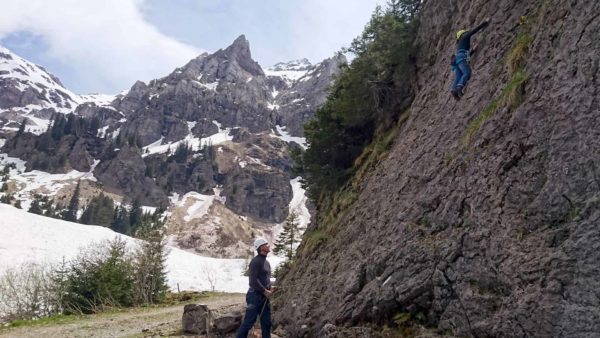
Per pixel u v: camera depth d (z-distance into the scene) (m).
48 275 28.52
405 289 6.62
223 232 137.50
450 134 7.89
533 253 4.73
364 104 15.63
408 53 14.08
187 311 11.32
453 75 9.75
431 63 12.62
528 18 7.31
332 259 10.33
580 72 4.80
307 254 13.09
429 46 13.12
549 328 4.31
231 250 127.31
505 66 6.93
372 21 16.88
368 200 10.63
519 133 5.55
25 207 132.00
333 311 8.27
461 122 7.69
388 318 6.95
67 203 143.75
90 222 122.50
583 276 4.12
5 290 26.97
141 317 19.64
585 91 4.66
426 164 8.18
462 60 8.34
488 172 5.93
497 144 5.95
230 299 33.22
